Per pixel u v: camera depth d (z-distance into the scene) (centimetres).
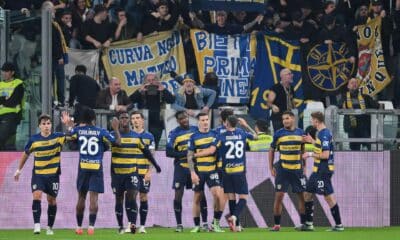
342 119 4691
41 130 4025
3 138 4572
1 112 4516
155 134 4712
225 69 5272
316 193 4344
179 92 4897
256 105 5266
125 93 4800
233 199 4284
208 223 4622
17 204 4631
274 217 4422
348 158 4766
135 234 4084
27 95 4509
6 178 4622
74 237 3862
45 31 4303
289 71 4975
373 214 4784
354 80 5088
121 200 4141
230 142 4206
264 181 4725
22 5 5159
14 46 4506
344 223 4766
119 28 5181
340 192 4766
